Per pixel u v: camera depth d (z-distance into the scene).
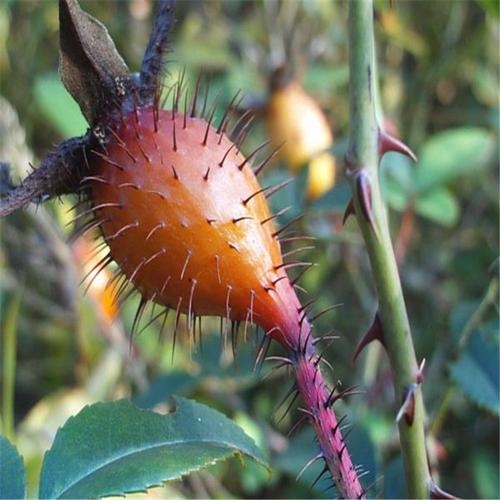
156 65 0.08
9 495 0.08
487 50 0.24
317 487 0.13
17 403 0.21
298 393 0.08
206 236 0.08
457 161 0.17
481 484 0.18
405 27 0.24
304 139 0.18
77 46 0.08
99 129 0.08
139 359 0.19
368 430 0.13
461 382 0.12
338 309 0.21
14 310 0.16
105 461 0.08
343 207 0.15
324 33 0.23
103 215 0.08
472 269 0.21
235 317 0.08
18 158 0.18
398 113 0.23
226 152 0.08
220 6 0.24
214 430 0.08
